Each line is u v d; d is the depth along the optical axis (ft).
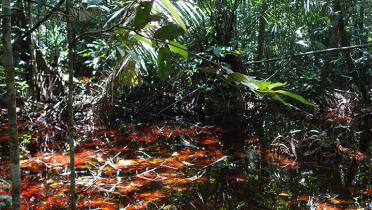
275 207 9.39
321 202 9.71
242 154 14.12
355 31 24.04
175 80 19.98
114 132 16.92
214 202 9.60
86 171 11.55
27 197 9.47
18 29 14.49
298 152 14.17
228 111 20.15
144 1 4.06
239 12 25.25
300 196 10.11
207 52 19.85
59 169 11.71
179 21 3.98
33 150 13.91
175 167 12.29
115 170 11.69
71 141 5.22
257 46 25.57
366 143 15.62
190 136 16.83
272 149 14.80
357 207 9.37
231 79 3.86
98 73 19.67
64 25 20.85
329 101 21.39
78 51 21.09
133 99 20.57
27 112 17.76
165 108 20.04
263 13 22.93
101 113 18.11
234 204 9.53
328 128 17.80
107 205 9.15
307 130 17.28
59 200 9.33
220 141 16.12
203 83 21.03
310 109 21.25
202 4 20.29
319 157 13.73
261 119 20.16
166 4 3.94
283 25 24.31
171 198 9.77
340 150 14.05
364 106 19.88
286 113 20.93
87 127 17.38
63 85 19.24
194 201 9.65
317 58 24.90
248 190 10.56
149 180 10.96
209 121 19.74
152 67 19.02
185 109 20.72
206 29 21.02
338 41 23.62
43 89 18.76
